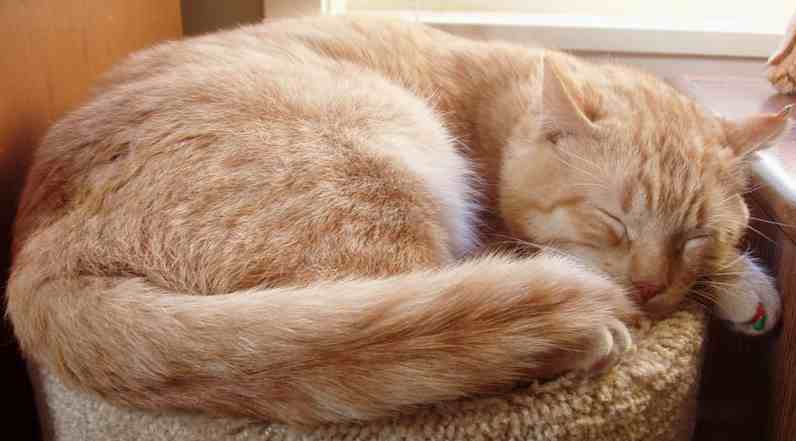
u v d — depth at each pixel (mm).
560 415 536
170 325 522
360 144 605
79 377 536
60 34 668
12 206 636
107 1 718
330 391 510
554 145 633
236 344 516
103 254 554
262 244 565
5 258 636
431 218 620
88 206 567
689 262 618
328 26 721
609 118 628
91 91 652
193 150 577
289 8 848
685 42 892
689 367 586
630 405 552
